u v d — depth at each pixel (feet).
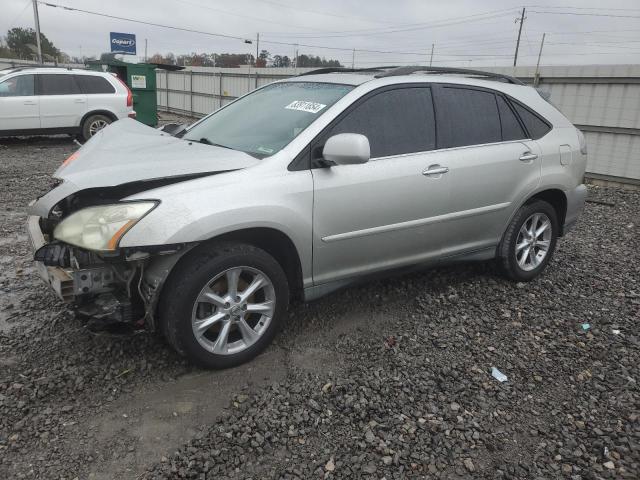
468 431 9.17
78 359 10.76
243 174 10.39
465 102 13.97
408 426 9.19
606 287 15.98
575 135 16.47
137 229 9.12
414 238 12.85
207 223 9.59
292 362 11.12
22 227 20.15
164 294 9.89
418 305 13.98
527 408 9.90
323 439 8.80
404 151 12.48
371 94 12.21
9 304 13.20
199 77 76.38
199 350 10.19
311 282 11.59
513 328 13.01
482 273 16.49
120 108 45.42
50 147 43.86
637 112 31.12
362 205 11.62
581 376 11.02
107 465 8.05
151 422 9.05
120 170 9.91
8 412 9.05
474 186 13.61
